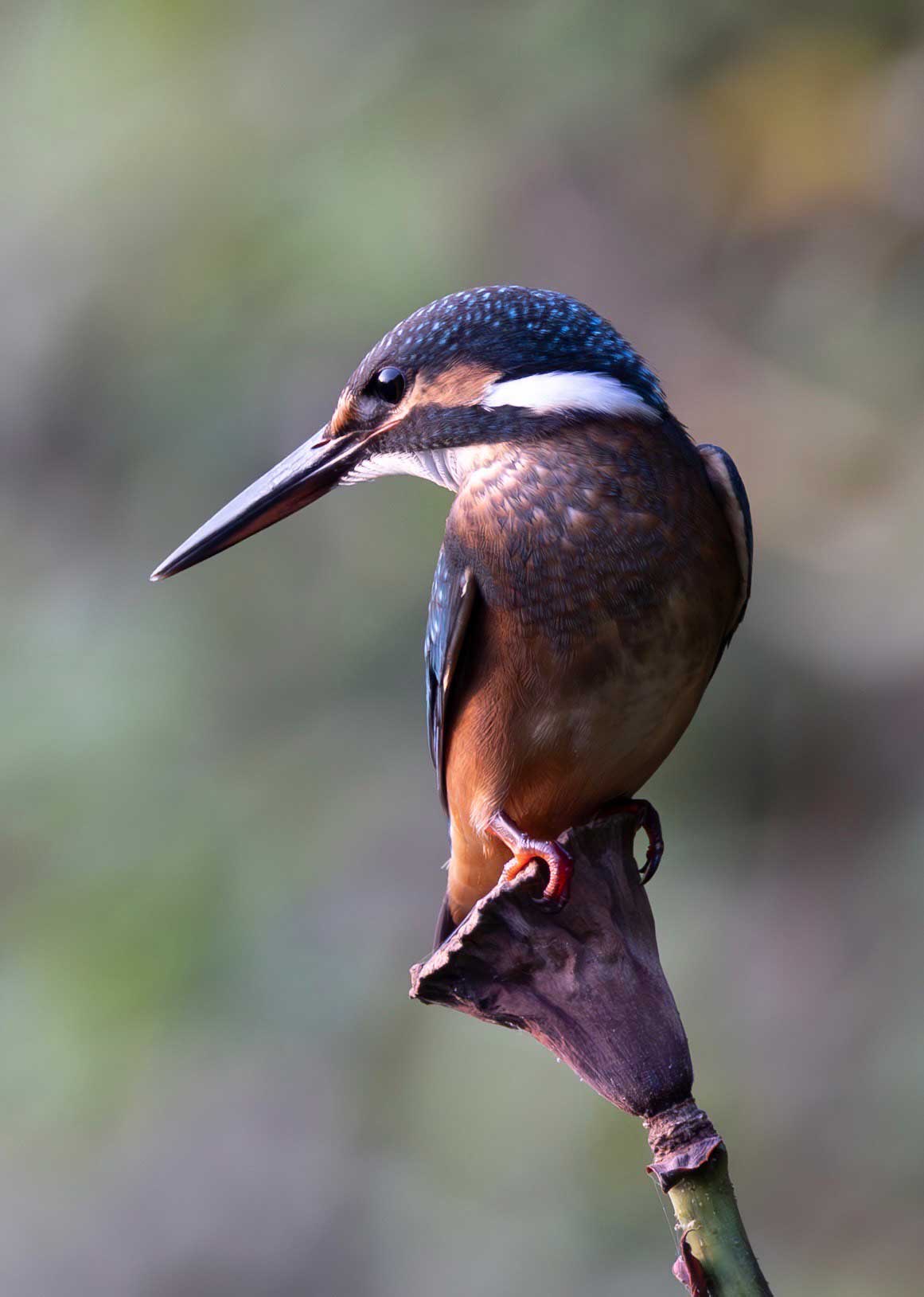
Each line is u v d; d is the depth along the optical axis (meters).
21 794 11.05
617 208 11.84
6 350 11.91
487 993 4.32
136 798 11.00
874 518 11.37
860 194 11.73
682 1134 4.07
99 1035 10.13
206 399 11.42
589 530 5.44
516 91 11.61
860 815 11.70
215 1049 10.41
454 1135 10.69
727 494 5.62
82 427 11.91
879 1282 10.30
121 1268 11.93
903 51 11.70
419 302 10.81
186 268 11.40
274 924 10.69
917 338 11.62
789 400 11.73
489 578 5.55
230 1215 11.71
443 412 5.83
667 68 11.69
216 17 11.68
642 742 5.65
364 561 11.48
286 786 11.13
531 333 5.75
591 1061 4.22
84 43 11.79
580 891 4.31
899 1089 10.86
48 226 11.76
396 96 11.55
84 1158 11.18
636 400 5.62
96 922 10.48
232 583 11.62
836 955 11.38
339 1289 11.27
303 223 11.10
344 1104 10.76
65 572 11.86
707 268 12.05
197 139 11.55
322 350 11.11
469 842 6.02
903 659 11.34
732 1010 11.18
